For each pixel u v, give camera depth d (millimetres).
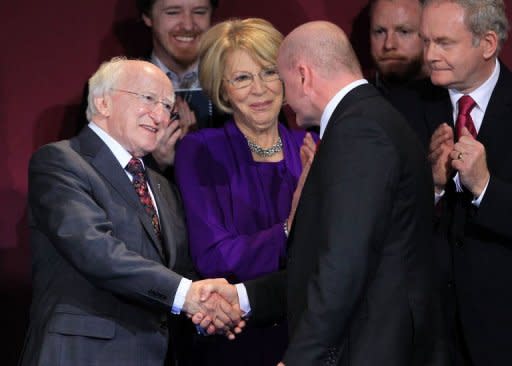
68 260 10422
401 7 13430
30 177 10945
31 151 14750
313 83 9750
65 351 10328
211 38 12133
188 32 13898
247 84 11945
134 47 14828
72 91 14805
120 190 10898
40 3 14688
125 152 11188
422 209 9539
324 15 15016
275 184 12195
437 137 10945
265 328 12117
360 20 14930
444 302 11125
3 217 14680
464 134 10664
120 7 14773
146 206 11219
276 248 11703
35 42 14703
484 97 11031
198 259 11797
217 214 11930
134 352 10633
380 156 9039
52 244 10719
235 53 11938
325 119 9734
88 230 10352
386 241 9367
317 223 9469
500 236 10859
